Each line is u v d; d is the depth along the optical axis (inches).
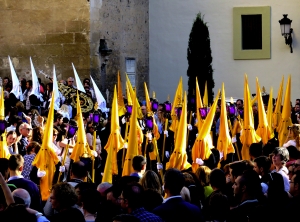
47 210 487.2
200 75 1178.6
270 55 1298.0
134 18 1243.2
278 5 1296.8
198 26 1182.9
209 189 508.4
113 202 443.2
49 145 601.0
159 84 1299.2
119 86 925.2
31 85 962.1
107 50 1119.6
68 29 1094.4
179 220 414.6
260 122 818.2
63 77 1095.6
